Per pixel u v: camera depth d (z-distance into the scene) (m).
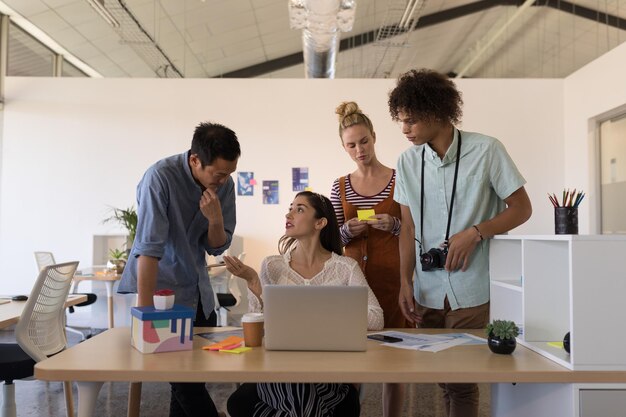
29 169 7.63
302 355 1.78
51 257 6.51
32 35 8.22
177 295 2.36
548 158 7.70
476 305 2.27
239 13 8.49
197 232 2.42
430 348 1.89
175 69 10.30
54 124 7.66
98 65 9.49
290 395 2.00
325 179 7.70
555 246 1.95
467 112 7.71
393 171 2.91
